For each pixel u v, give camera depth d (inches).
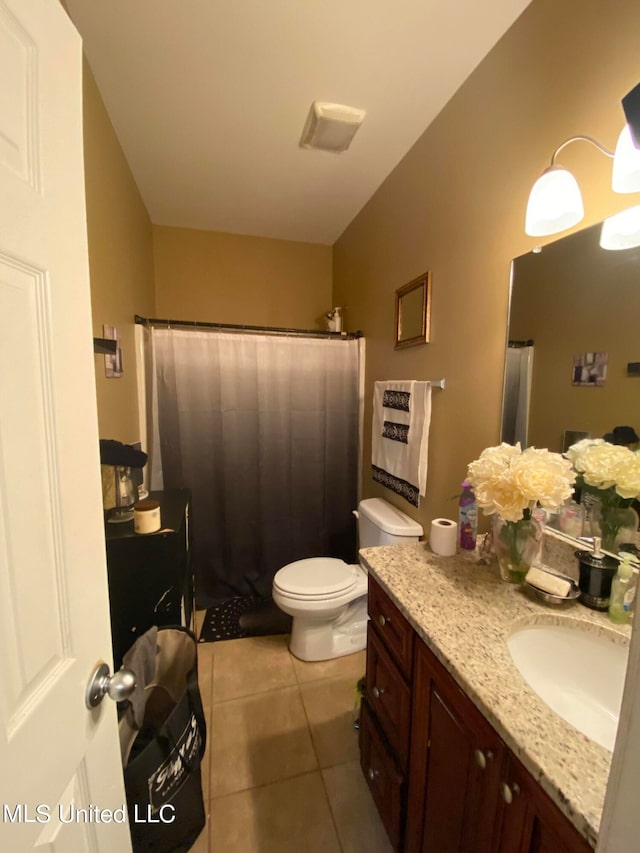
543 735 22.2
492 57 46.6
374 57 48.1
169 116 59.1
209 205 89.4
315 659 71.0
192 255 103.6
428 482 64.2
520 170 43.1
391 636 40.2
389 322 77.7
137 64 49.3
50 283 19.6
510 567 38.3
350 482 100.0
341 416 98.0
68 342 21.1
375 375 86.2
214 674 68.1
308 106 57.2
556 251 39.2
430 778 33.5
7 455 16.6
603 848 14.3
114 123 60.4
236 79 51.8
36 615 18.3
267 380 92.0
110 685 23.7
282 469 95.0
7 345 16.6
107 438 57.1
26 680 17.5
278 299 112.0
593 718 28.5
